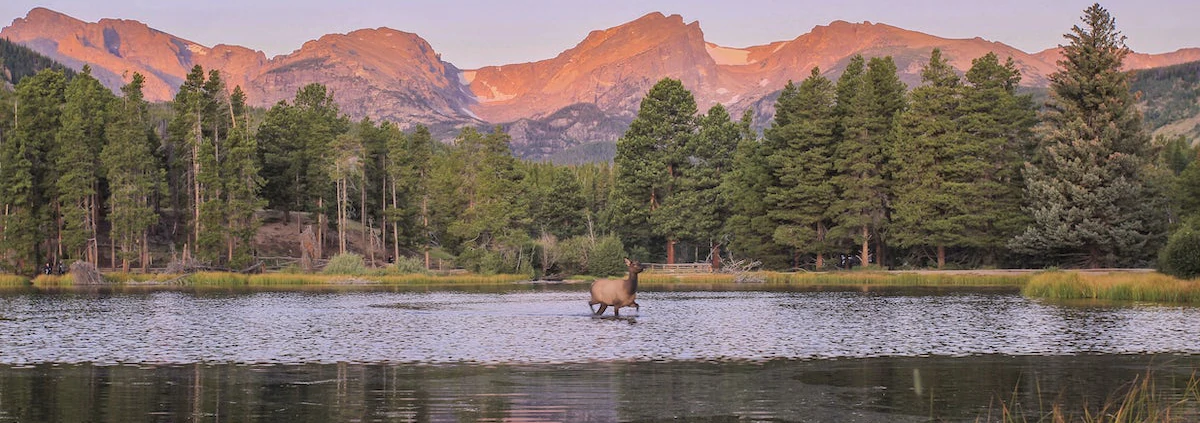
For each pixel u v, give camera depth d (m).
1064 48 85.50
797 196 94.38
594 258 100.56
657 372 23.56
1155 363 24.98
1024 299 53.12
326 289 72.00
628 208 114.75
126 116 93.94
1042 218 81.75
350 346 29.25
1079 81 83.94
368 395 20.36
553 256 100.62
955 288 69.12
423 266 100.38
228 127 114.44
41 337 32.12
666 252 122.44
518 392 20.70
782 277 85.94
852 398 20.03
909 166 89.69
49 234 94.00
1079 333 32.69
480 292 66.69
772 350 28.16
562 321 38.88
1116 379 22.36
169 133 117.88
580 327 35.94
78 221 90.50
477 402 19.56
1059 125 86.19
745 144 106.00
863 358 26.17
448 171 107.00
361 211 119.62
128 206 90.94
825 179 95.62
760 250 98.56
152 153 109.31
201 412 18.55
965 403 19.52
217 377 22.78
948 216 88.75
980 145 87.38
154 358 26.34
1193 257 53.59
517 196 106.31
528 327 36.03
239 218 95.44
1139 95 84.25
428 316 41.66
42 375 23.09
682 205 109.62
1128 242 80.38
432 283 86.25
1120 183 79.69
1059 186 82.38
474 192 104.88
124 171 93.19
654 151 115.56
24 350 28.19
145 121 110.56
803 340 30.89
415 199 114.75
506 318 40.62
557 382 22.05
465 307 48.09
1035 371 23.64
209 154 93.94
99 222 108.81
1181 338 30.83
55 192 94.25
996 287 70.44
